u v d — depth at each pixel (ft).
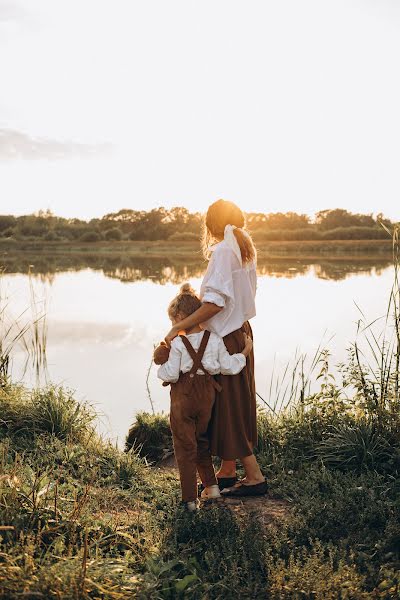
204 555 10.11
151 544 10.48
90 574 8.77
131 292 56.49
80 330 36.06
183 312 11.82
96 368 26.58
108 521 10.96
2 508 10.17
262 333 34.04
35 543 9.53
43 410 16.61
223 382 11.99
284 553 10.20
